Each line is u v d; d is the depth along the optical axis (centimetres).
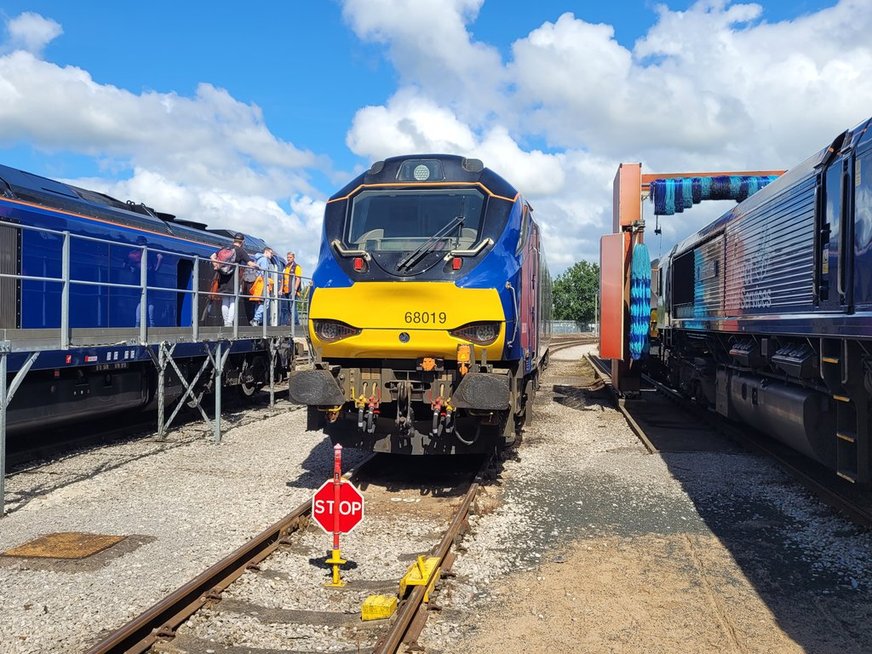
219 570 487
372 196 776
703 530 636
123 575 510
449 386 720
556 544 598
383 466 888
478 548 579
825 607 470
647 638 423
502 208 752
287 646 405
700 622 446
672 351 1666
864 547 578
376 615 438
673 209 1523
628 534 625
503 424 761
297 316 1716
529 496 750
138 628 400
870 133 593
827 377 685
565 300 8338
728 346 1139
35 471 853
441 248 729
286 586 493
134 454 958
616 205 1548
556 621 445
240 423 1244
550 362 3148
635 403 1573
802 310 762
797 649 411
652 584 509
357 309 723
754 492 763
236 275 1225
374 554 563
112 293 1087
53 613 445
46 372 892
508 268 731
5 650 396
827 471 852
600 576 524
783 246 825
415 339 709
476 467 887
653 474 852
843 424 684
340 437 775
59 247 971
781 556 567
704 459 934
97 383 998
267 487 773
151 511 678
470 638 421
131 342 955
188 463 898
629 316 1512
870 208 590
